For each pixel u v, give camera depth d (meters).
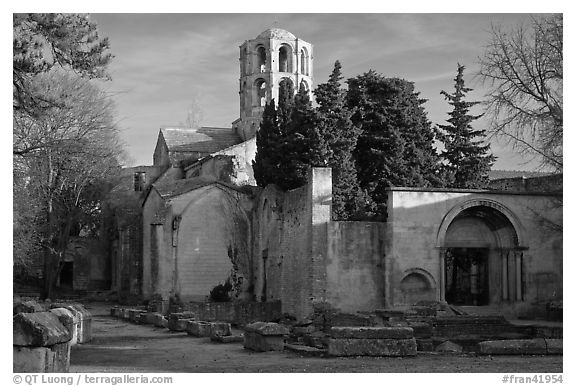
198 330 34.06
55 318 17.66
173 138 77.56
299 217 46.28
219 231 55.16
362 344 22.38
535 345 22.83
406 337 22.31
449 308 42.62
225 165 61.88
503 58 39.38
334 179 49.16
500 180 59.38
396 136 53.19
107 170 68.25
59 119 47.56
